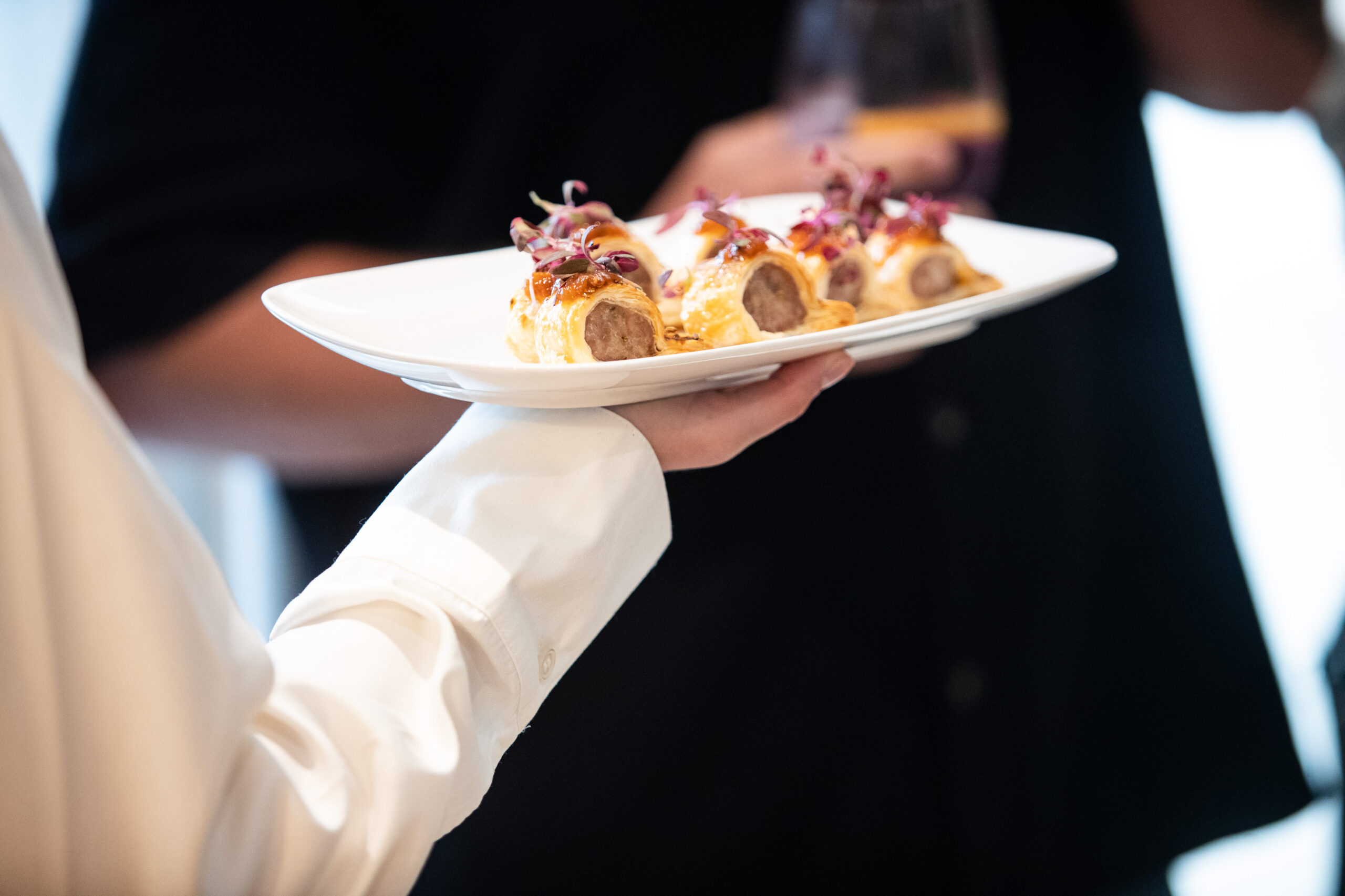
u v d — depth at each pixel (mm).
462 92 1703
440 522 716
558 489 742
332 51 1575
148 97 1502
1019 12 1812
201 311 1481
